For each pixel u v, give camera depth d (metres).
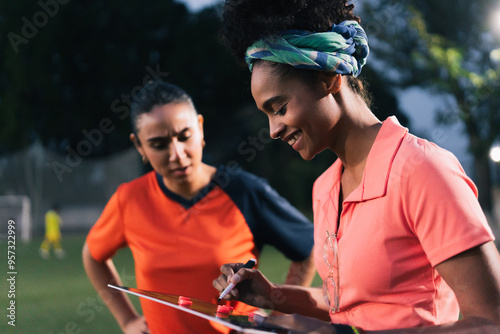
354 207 1.06
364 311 1.03
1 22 19.20
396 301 0.99
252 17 1.02
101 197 20.14
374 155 1.03
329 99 1.04
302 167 18.42
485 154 11.27
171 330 1.66
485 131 11.29
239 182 1.78
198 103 19.20
